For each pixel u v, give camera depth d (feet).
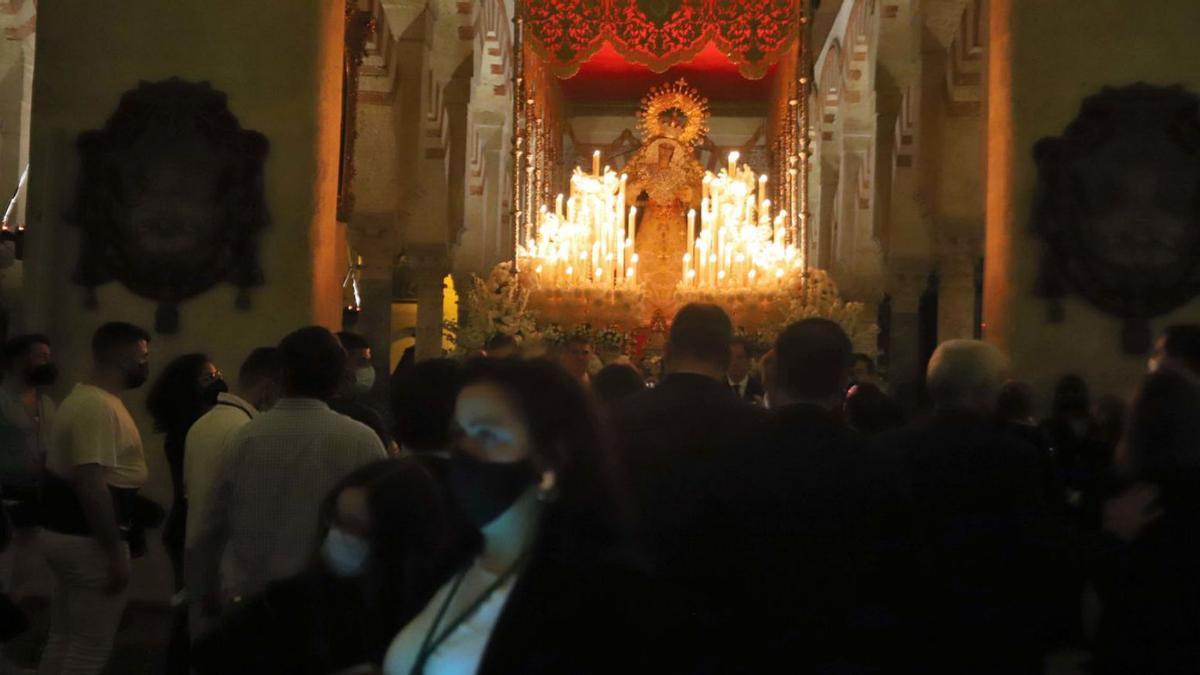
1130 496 13.41
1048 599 15.21
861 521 13.37
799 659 13.12
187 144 33.35
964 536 15.26
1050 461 21.21
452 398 14.80
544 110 79.00
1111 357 32.65
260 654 9.77
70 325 33.06
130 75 33.65
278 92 33.65
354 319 60.29
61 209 33.32
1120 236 32.68
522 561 9.61
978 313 68.54
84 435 21.49
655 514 13.48
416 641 9.70
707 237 69.67
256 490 17.58
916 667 15.07
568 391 9.84
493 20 63.05
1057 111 33.19
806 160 58.18
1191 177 32.63
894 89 57.26
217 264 33.19
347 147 40.32
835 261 73.15
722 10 57.52
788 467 13.50
